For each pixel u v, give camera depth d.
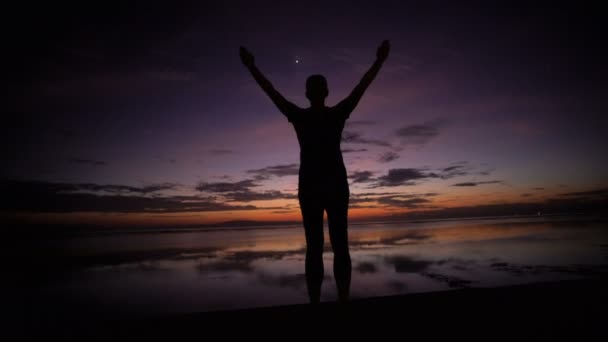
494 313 0.99
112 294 4.12
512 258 6.55
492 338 0.87
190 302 3.71
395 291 3.98
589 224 16.52
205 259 7.39
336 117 1.77
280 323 0.95
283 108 1.78
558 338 0.87
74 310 3.41
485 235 12.62
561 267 5.48
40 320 3.04
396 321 0.96
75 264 6.86
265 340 0.88
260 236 16.44
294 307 1.03
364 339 0.88
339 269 1.75
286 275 5.23
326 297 3.65
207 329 0.92
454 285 4.31
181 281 4.86
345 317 0.98
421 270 5.40
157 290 4.30
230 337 0.89
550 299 1.06
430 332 0.90
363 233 16.58
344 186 1.75
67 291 4.30
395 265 5.93
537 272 5.11
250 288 4.34
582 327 0.91
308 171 1.72
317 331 0.92
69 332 0.89
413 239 11.84
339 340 0.88
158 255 8.30
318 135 1.74
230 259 7.33
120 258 7.75
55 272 5.84
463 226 21.61
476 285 4.32
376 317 0.98
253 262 6.78
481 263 6.04
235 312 1.00
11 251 9.73
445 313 0.99
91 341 0.86
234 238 15.02
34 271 5.98
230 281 4.80
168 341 0.86
